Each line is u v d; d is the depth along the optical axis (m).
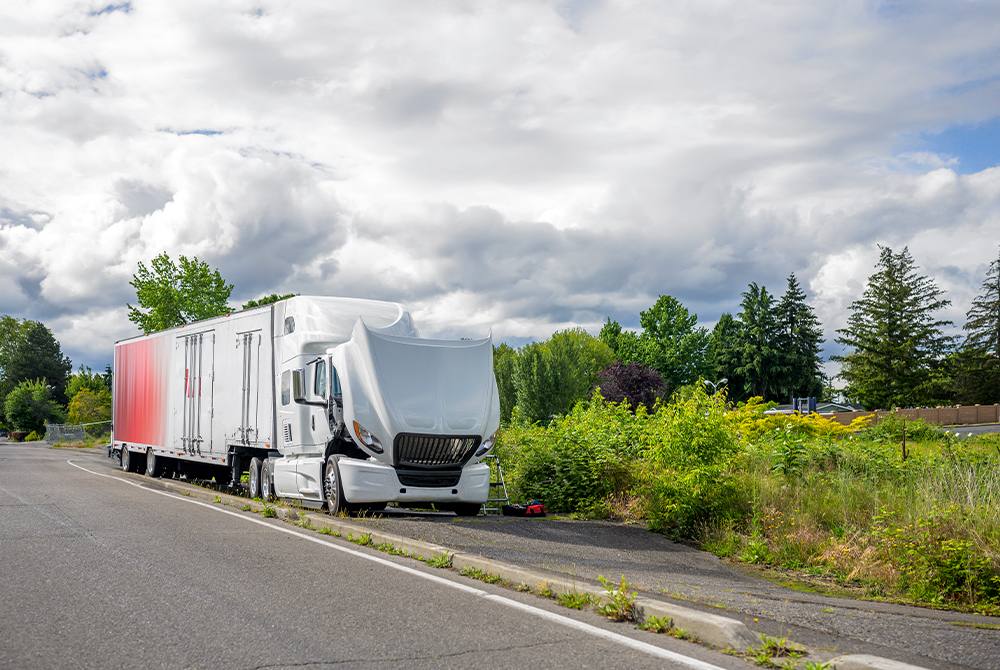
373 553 9.38
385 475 12.99
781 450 16.33
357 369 13.43
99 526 10.91
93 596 6.75
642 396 64.75
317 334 14.52
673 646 5.55
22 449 47.44
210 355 18.39
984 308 86.62
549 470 16.05
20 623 5.86
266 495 15.71
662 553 11.30
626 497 14.79
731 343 93.31
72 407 78.38
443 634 5.73
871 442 21.06
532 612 6.47
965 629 6.60
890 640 6.03
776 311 93.62
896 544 9.84
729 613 6.69
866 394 78.94
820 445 17.31
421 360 13.67
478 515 14.23
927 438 25.31
